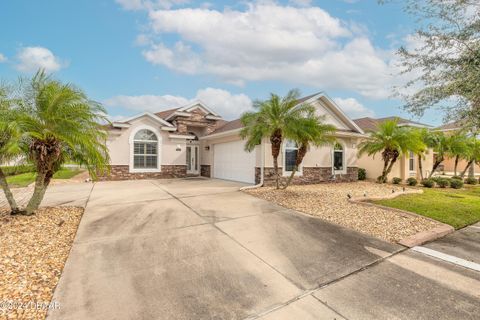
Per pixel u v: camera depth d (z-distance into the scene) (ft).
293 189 40.06
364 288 12.38
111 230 19.57
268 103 33.81
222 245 17.21
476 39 20.90
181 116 62.69
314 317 10.16
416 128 56.13
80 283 12.17
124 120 52.34
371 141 53.11
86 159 23.68
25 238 17.01
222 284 12.44
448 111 23.02
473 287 12.60
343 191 39.32
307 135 32.65
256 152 45.19
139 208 26.45
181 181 51.21
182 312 10.28
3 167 20.95
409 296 11.73
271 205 28.76
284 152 45.78
